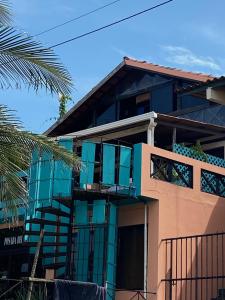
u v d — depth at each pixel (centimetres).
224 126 1748
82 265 1331
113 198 1328
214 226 1457
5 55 859
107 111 2142
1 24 885
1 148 868
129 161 1347
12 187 884
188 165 1449
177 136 1744
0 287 1572
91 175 1330
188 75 1898
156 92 2008
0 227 1717
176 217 1365
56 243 1300
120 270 1366
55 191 1301
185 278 1255
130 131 1672
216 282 1398
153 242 1311
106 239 1305
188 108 1894
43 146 905
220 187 1527
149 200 1339
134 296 1287
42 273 1606
